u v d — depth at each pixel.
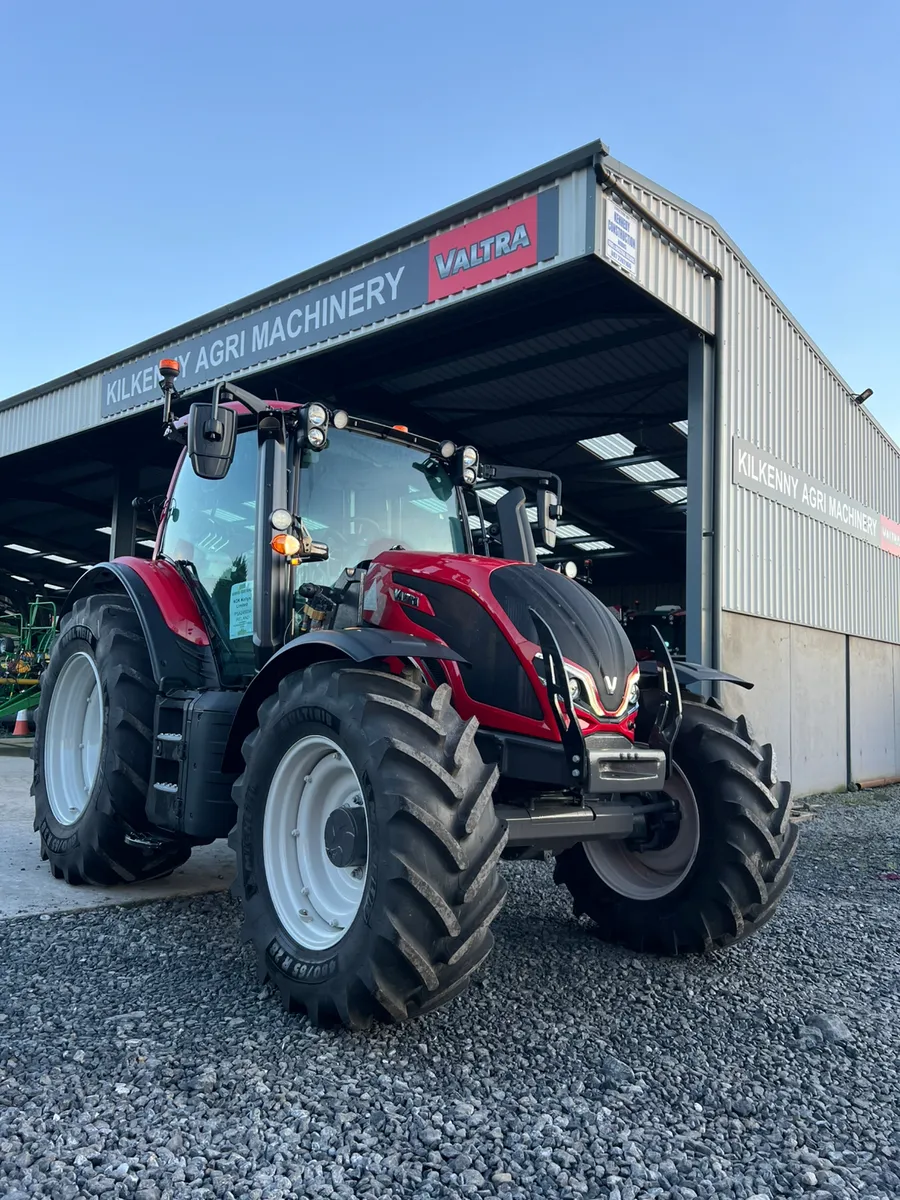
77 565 21.84
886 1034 2.93
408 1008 2.58
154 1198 1.83
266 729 3.04
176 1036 2.62
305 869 2.99
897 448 13.32
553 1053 2.65
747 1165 2.07
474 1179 1.95
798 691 9.85
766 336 9.09
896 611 13.06
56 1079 2.32
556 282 7.40
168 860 4.34
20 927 3.69
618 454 12.91
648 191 7.02
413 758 2.57
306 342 8.56
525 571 3.36
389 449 4.14
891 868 5.87
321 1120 2.18
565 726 2.94
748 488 8.72
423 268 7.54
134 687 4.10
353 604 3.48
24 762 10.07
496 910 2.62
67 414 11.52
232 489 4.12
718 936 3.51
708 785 3.53
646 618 12.97
